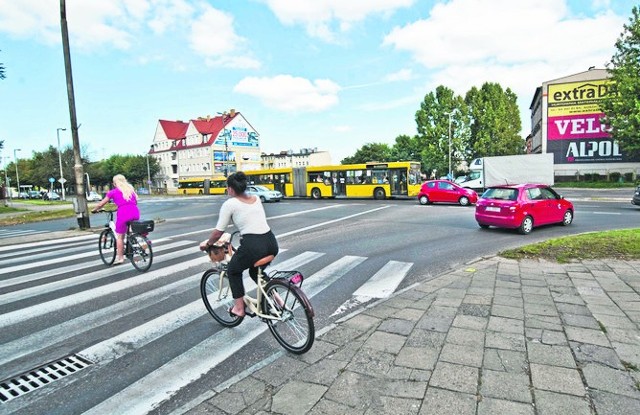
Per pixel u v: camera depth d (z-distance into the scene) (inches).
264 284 149.0
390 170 1082.7
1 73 711.7
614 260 259.9
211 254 167.5
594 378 114.7
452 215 623.5
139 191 3142.2
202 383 123.9
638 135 1166.3
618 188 1269.7
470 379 116.2
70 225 677.9
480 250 331.9
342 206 869.2
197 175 3036.4
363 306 193.0
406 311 175.6
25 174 3358.8
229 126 2999.5
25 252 369.4
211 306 177.8
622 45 1244.5
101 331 167.2
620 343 137.3
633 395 105.8
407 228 477.7
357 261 296.2
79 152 552.1
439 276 236.8
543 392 108.3
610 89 1346.0
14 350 150.4
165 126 3351.4
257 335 159.3
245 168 3120.1
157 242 408.2
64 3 529.3
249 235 143.4
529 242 369.7
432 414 100.0
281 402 108.4
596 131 1600.6
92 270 277.4
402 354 133.6
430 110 2021.4
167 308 194.4
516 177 1090.1
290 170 1290.6
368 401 107.1
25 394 120.6
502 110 2001.7
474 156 2026.3
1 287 237.1
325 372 124.3
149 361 139.6
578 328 151.3
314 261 299.4
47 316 185.3
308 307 133.8
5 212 1060.5
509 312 170.9
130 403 114.0
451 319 164.2
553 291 199.6
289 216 666.8
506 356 129.7
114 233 289.6
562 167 1662.2
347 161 3523.6
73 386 124.5
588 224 486.3
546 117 1675.7
